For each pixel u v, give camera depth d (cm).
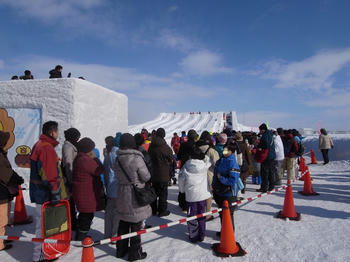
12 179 401
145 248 401
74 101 745
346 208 570
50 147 366
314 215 527
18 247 420
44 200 366
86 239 296
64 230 378
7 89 796
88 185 391
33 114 772
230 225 376
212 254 373
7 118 789
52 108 755
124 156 355
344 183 859
